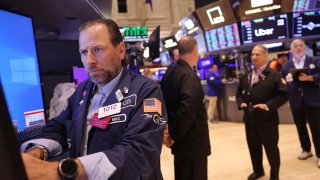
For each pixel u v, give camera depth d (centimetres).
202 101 214
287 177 327
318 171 338
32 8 165
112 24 96
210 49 875
